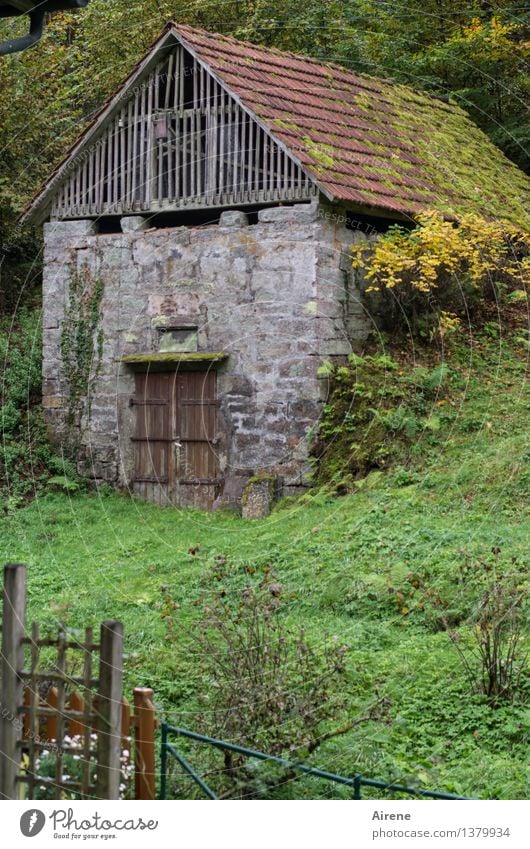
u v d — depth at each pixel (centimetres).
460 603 996
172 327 1588
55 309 1703
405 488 1323
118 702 552
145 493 1612
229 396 1541
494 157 1977
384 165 1612
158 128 1598
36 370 1759
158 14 2242
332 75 1773
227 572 1106
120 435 1639
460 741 760
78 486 1638
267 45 2278
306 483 1455
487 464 1332
